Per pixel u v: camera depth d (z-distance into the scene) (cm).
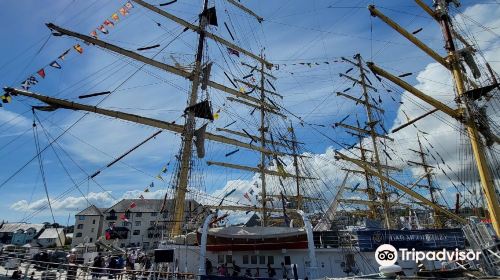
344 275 1811
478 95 1752
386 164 4381
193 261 1839
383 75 1650
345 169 4153
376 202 4272
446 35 1931
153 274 1504
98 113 2288
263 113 3581
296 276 1405
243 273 1778
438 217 4294
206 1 3086
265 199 3272
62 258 2212
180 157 2452
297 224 3338
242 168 3312
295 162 4016
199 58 2920
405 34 1731
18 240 7081
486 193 1622
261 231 1766
